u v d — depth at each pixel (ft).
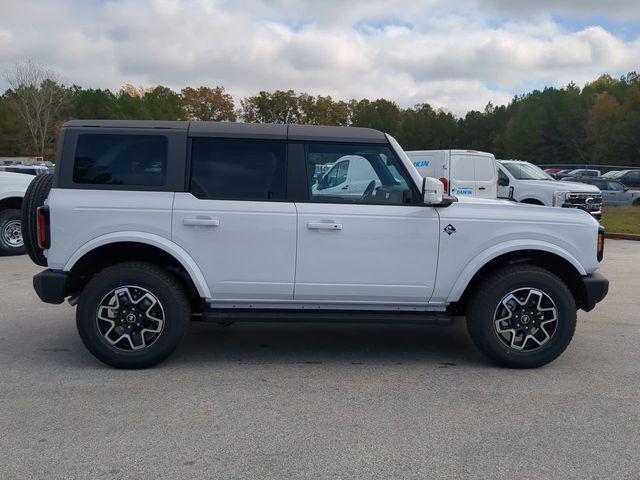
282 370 16.57
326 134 16.51
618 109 228.22
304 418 13.34
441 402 14.35
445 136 276.62
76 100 215.31
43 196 17.26
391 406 14.08
